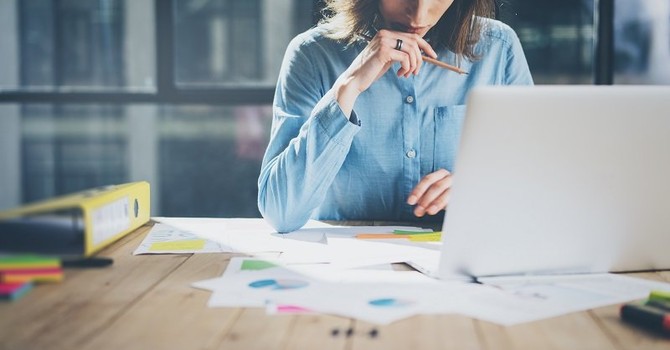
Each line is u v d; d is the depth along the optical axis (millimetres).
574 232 1178
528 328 973
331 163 1732
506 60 2104
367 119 2031
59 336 938
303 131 1749
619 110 1112
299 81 2041
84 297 1096
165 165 23500
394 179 2035
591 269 1226
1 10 21125
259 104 3361
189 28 23109
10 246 1187
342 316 1013
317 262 1309
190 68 23312
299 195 1677
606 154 1130
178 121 23656
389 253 1367
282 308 1041
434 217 1979
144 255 1366
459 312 1029
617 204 1173
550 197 1139
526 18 17641
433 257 1320
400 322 992
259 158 23172
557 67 17516
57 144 22016
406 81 2021
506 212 1136
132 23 23469
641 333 958
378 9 2045
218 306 1052
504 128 1079
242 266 1275
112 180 23969
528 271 1193
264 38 23078
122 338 932
